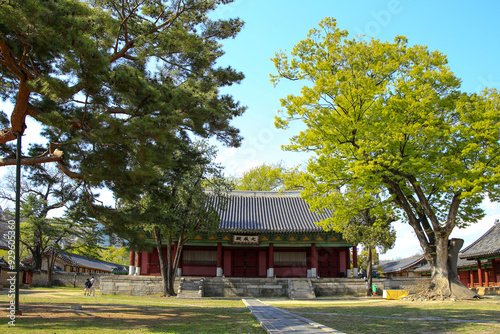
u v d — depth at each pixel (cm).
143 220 1568
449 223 2166
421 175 2161
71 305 1777
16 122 1356
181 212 2981
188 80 1617
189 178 2825
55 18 1119
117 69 1289
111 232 1642
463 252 4069
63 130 1296
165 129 1326
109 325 1148
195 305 2148
